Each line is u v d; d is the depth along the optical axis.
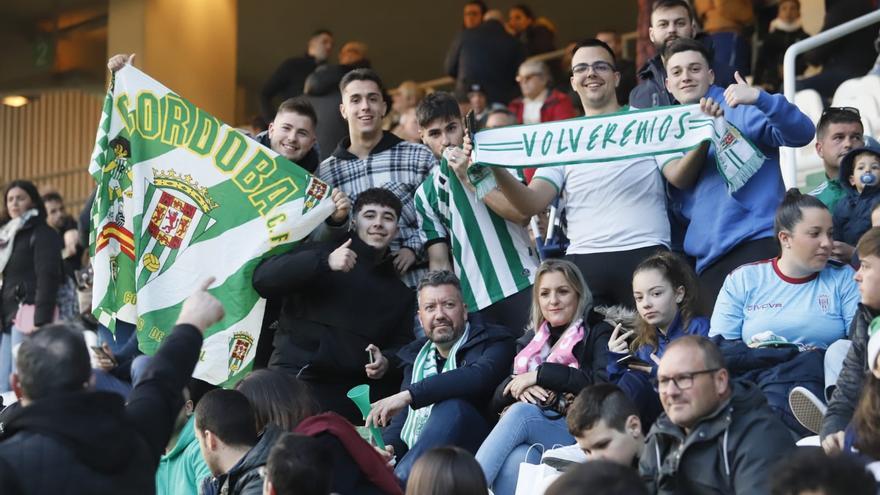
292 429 17.25
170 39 47.12
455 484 13.98
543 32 45.88
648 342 18.66
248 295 21.45
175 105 22.22
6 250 30.64
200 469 18.89
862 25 26.88
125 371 23.06
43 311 30.14
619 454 15.88
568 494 10.79
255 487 15.76
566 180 21.64
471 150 21.22
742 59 29.70
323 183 21.88
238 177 21.91
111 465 12.76
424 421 20.19
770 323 18.62
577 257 21.33
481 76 39.94
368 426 19.27
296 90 42.56
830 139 21.89
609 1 58.31
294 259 21.06
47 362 12.97
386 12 60.97
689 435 14.82
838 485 11.67
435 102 23.58
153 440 13.30
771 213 20.39
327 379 21.30
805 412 17.17
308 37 62.44
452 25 61.28
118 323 24.42
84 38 52.09
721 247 20.42
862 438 14.59
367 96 23.38
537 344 19.84
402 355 21.09
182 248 21.73
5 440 12.79
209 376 21.27
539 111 37.06
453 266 22.89
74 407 12.79
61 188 54.44
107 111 22.12
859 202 21.23
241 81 63.28
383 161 23.39
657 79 23.50
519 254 22.34
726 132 20.41
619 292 21.02
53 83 52.78
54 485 12.55
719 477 14.62
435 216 22.72
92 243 21.83
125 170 22.09
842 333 18.42
